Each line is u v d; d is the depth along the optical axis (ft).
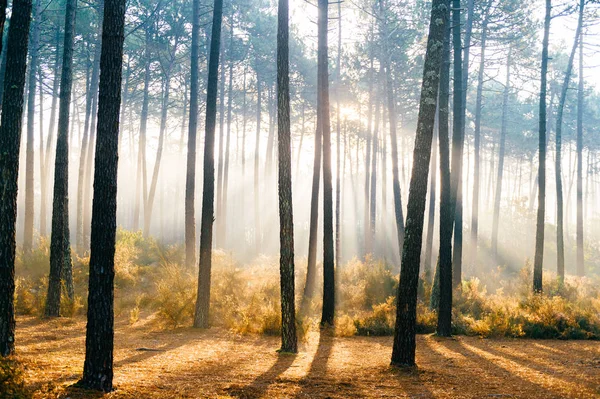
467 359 38.55
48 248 77.66
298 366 34.50
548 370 34.19
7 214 29.22
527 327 52.34
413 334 34.73
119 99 25.86
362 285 73.05
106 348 24.77
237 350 40.50
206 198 51.90
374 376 31.58
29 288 64.69
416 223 35.19
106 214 25.20
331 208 56.90
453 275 69.41
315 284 71.82
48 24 119.85
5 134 29.43
